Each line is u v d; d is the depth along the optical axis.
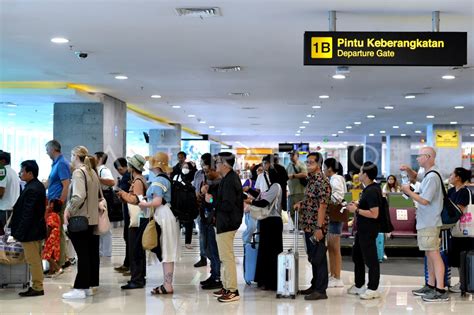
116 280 8.11
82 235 6.94
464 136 29.98
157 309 6.34
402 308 6.49
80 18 7.04
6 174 8.05
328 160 7.67
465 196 7.26
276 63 10.05
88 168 6.95
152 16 6.93
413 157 34.59
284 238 12.62
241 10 6.64
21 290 7.39
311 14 6.78
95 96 13.88
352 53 6.27
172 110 19.03
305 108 17.97
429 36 6.23
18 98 13.49
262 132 30.66
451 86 12.70
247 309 6.36
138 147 32.25
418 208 7.00
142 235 7.25
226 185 6.71
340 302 6.78
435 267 6.93
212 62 10.01
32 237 6.83
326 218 6.88
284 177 7.69
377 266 6.97
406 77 11.47
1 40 8.28
